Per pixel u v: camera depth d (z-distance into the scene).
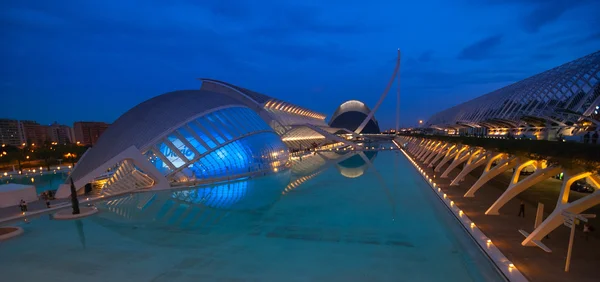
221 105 38.34
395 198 23.23
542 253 11.73
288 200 23.34
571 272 10.22
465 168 25.12
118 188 27.58
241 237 15.66
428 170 35.50
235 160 34.00
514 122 32.97
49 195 26.28
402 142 86.25
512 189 15.85
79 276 12.06
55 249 14.87
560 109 24.89
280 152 40.75
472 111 53.72
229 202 23.20
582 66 28.58
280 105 71.31
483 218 16.23
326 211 19.94
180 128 32.59
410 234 15.38
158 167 29.91
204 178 31.38
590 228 12.81
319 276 11.38
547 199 19.48
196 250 14.22
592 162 10.26
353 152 66.50
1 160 50.81
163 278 11.63
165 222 18.70
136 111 34.38
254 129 39.00
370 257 12.87
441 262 12.20
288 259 12.92
